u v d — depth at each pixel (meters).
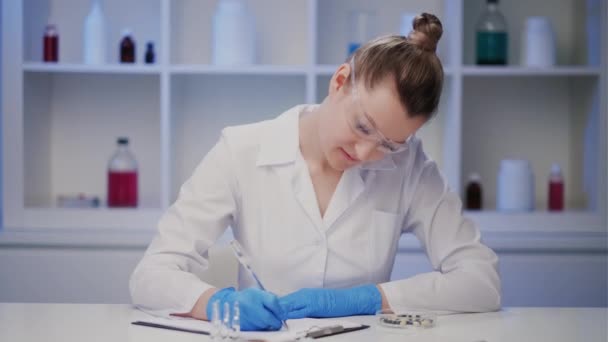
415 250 2.78
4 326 1.42
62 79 3.12
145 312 1.55
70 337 1.33
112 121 3.13
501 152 3.18
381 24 3.14
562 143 3.20
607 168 2.90
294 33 3.11
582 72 2.88
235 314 1.31
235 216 1.73
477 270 1.66
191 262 1.64
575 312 1.62
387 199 1.72
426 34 1.45
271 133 1.70
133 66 2.83
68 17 3.09
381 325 1.44
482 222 2.90
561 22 3.17
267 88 3.13
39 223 2.84
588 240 2.78
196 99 3.13
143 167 3.14
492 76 3.17
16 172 2.83
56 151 3.13
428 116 1.45
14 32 2.81
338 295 1.53
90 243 2.75
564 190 3.18
